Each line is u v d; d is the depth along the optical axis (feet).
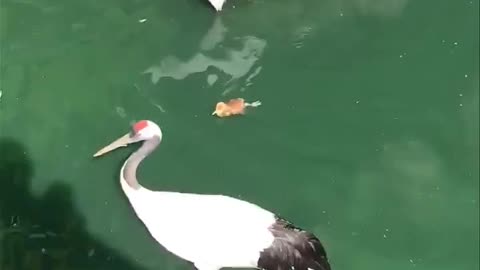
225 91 10.12
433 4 10.70
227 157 9.78
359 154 9.93
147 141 9.15
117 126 9.89
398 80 10.34
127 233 9.37
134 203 9.16
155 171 9.64
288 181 9.72
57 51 10.29
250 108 10.03
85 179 9.61
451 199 9.75
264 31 10.50
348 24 10.61
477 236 9.56
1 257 9.26
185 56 10.32
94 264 9.23
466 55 10.46
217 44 10.41
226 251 8.91
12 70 10.18
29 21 10.43
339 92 10.23
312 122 10.05
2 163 9.66
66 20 10.46
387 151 9.96
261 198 9.62
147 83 10.13
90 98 10.04
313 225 9.54
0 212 9.44
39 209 9.46
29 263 9.23
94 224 9.41
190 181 9.64
